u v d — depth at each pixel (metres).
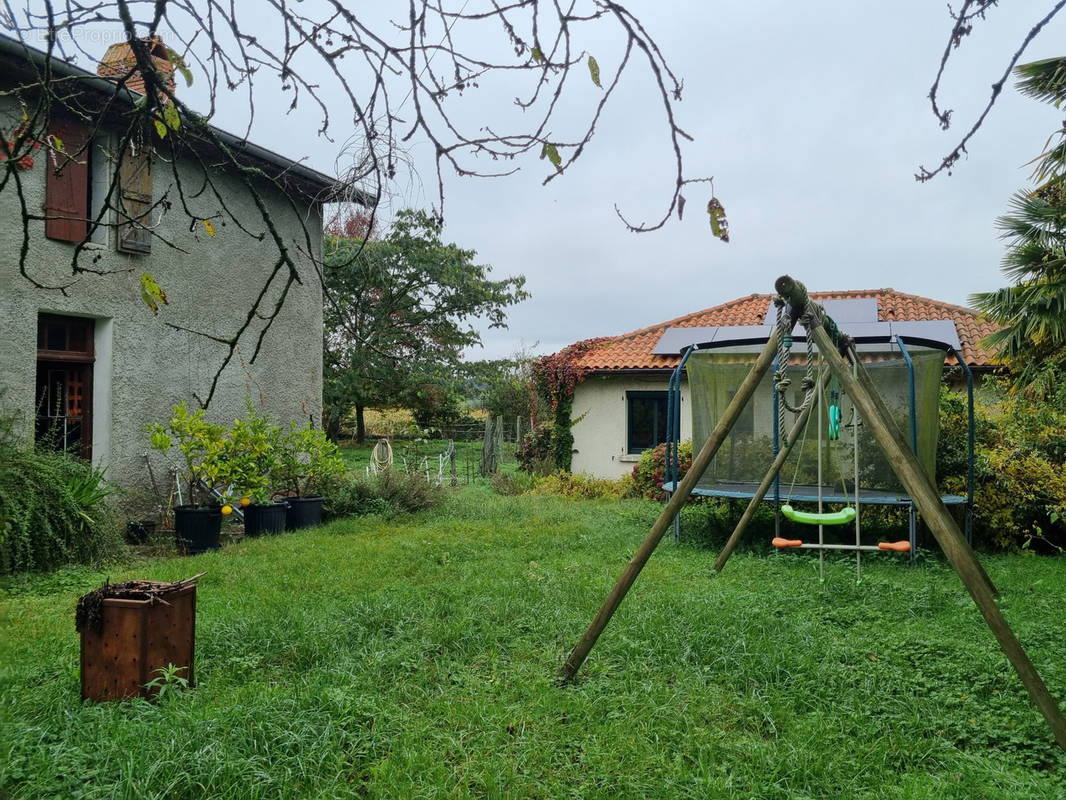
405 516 11.59
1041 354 10.09
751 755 3.45
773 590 6.66
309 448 11.00
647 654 4.86
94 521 7.77
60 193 8.45
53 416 8.85
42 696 3.95
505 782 3.20
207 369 10.68
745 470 9.95
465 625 5.31
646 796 3.14
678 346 16.47
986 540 9.88
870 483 9.23
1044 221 9.32
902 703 4.07
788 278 4.37
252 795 3.01
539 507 12.92
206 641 4.89
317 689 3.93
